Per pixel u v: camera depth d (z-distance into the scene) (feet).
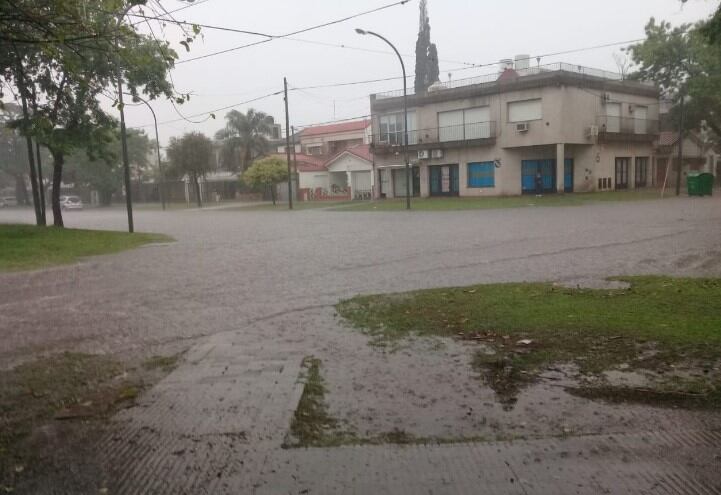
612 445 12.56
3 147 230.48
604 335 19.43
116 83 59.47
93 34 24.77
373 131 147.02
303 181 183.73
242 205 168.25
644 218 63.05
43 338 22.38
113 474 11.96
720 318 20.76
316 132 211.61
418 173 144.97
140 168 240.53
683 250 38.70
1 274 39.60
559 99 112.47
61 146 68.54
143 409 15.12
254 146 198.49
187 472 11.92
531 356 17.90
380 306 25.50
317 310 25.61
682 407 14.23
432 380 16.44
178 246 55.98
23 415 15.03
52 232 67.87
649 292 25.49
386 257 41.91
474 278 31.78
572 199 101.91
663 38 122.21
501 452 12.35
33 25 24.75
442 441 12.90
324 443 12.94
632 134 125.70
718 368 16.24
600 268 33.06
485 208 94.79
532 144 116.98
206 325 23.75
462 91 126.82
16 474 12.05
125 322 24.72
